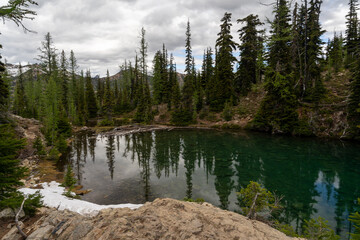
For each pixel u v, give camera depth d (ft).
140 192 47.80
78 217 19.43
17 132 77.36
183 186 51.57
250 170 61.93
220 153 81.15
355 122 91.50
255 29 150.30
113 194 46.42
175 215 18.79
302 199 43.42
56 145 86.33
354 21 140.97
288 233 26.43
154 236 15.23
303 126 104.47
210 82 177.58
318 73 114.52
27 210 21.83
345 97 103.55
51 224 18.72
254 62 156.25
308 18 125.59
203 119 163.94
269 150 82.28
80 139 117.29
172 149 89.92
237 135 115.44
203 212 20.39
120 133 131.03
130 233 15.40
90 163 71.15
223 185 52.03
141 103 181.47
